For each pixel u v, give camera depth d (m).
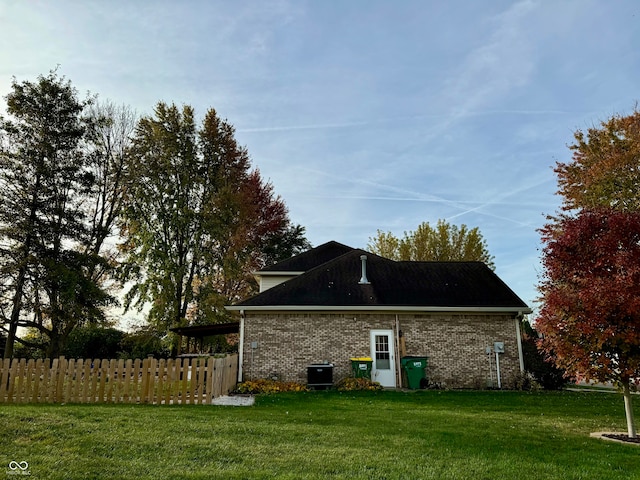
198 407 10.65
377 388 16.16
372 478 5.39
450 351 17.92
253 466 5.78
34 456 5.84
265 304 17.86
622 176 19.86
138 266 26.81
